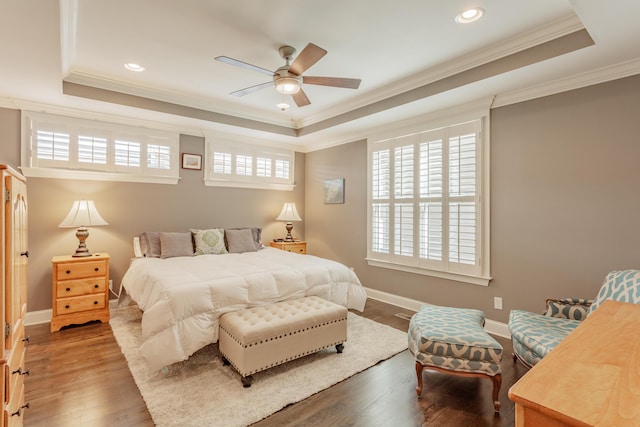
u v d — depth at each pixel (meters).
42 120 3.54
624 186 2.49
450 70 3.00
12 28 2.03
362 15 2.25
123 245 4.08
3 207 1.14
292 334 2.43
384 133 4.34
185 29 2.44
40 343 2.93
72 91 3.27
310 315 2.56
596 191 2.62
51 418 1.89
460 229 3.46
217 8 2.18
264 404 2.04
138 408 2.00
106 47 2.71
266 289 2.83
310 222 5.67
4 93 3.19
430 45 2.64
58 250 3.67
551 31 2.34
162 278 2.71
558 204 2.82
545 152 2.90
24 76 2.78
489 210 3.27
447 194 3.59
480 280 3.33
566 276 2.78
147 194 4.25
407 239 4.02
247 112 4.50
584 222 2.68
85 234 3.54
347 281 3.50
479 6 2.13
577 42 2.26
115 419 1.89
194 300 2.46
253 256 3.94
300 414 1.96
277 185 5.41
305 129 4.91
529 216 3.00
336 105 4.17
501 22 2.30
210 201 4.78
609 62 2.44
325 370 2.47
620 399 0.75
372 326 3.41
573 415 0.68
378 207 4.41
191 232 4.24
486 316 3.32
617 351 1.04
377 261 4.41
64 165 3.66
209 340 2.50
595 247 2.62
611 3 1.71
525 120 3.02
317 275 3.23
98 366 2.51
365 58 2.87
